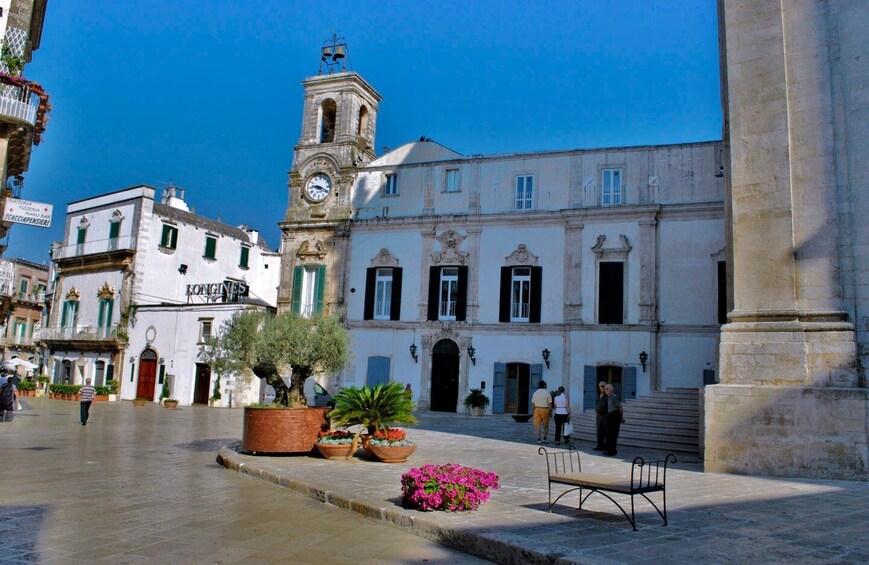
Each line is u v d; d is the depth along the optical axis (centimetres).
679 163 3006
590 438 1995
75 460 1359
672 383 2886
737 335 1283
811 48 1307
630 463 1391
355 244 3484
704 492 1018
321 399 2725
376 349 3347
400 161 3544
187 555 676
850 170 1252
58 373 4541
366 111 3831
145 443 1731
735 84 1359
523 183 3262
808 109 1294
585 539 700
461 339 3216
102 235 4478
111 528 778
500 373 3127
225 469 1287
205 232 4672
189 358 3847
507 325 3156
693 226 2947
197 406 3666
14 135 2141
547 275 3147
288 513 890
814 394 1198
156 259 4328
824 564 612
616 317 3009
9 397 2312
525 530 738
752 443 1226
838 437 1174
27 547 684
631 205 3012
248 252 5044
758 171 1316
